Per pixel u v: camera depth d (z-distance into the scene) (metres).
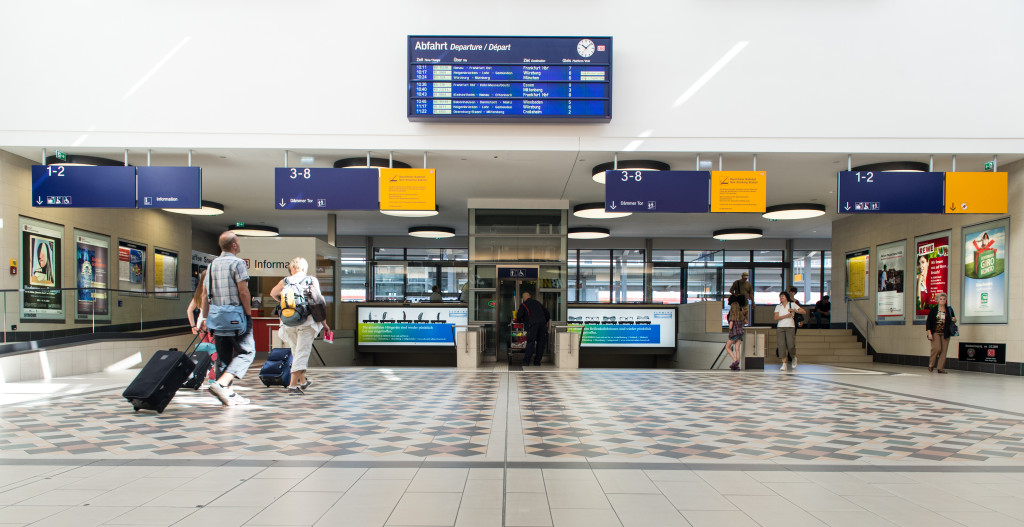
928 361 14.94
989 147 11.45
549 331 16.50
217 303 7.03
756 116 11.61
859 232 18.69
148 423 6.24
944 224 14.52
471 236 17.09
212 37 11.60
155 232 18.16
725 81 11.66
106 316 12.20
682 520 3.45
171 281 19.28
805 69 11.62
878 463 4.80
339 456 4.88
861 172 11.66
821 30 11.64
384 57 11.68
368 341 17.64
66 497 3.77
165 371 6.75
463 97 11.45
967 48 11.55
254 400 7.89
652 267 27.16
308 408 7.29
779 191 15.81
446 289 26.91
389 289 26.86
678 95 11.66
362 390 9.07
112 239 15.59
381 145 11.63
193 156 12.27
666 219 21.41
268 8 11.66
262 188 15.95
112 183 11.41
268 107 11.59
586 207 17.77
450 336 17.67
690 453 5.08
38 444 5.25
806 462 4.82
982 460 4.93
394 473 4.38
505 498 3.82
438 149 11.66
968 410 7.51
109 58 11.48
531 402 7.96
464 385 9.87
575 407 7.55
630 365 19.50
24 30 11.42
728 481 4.25
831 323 20.50
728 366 14.06
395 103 11.65
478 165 13.12
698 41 11.70
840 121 11.57
